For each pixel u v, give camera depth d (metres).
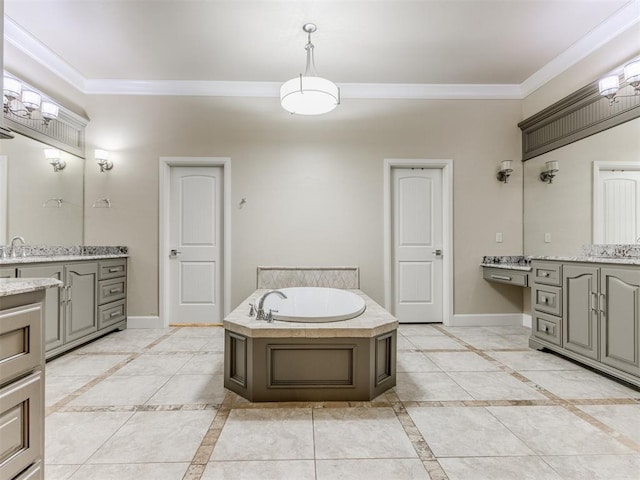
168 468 1.27
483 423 1.60
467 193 3.63
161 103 3.50
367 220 3.59
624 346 1.99
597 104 2.70
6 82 2.47
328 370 1.83
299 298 2.79
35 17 2.46
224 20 2.51
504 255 3.64
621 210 2.48
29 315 0.92
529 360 2.48
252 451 1.38
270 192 3.55
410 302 3.71
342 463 1.30
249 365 1.83
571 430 1.54
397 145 3.60
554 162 3.17
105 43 2.81
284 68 3.22
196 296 3.60
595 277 2.18
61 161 3.11
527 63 3.17
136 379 2.12
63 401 1.82
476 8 2.39
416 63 3.14
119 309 3.31
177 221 3.60
